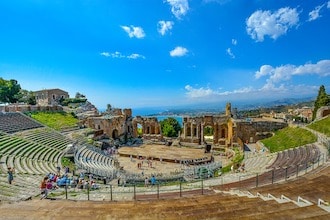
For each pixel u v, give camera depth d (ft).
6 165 103.09
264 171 107.76
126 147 230.07
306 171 87.25
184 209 50.75
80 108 335.47
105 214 47.65
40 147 145.69
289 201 50.83
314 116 239.50
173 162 177.06
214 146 219.61
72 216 46.52
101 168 136.98
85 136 211.41
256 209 46.52
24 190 73.92
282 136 188.03
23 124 190.70
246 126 215.92
